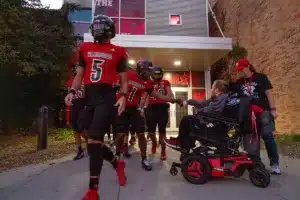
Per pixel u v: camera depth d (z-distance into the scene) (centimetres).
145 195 327
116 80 312
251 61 1067
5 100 1116
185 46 1042
